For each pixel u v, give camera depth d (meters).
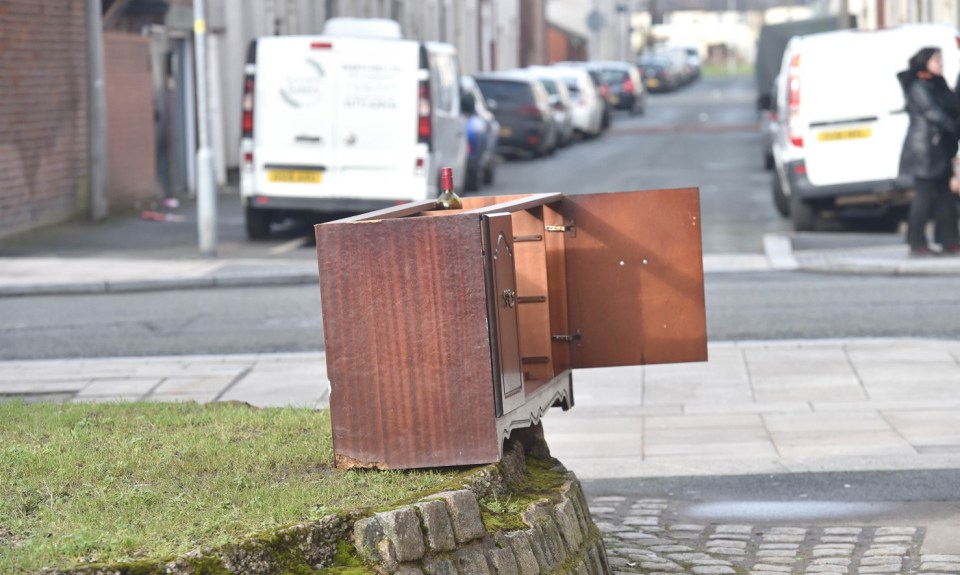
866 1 65.81
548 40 113.38
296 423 8.49
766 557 8.57
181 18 36.41
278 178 26.19
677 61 135.50
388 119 25.94
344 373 6.95
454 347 6.82
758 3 155.38
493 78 49.78
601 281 8.17
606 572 7.57
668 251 8.10
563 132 55.56
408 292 6.82
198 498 6.56
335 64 25.91
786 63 26.61
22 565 5.49
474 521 6.52
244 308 19.38
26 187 28.20
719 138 60.88
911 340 15.58
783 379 13.95
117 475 7.12
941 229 21.77
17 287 21.06
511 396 7.11
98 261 23.89
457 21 75.00
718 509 9.73
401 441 6.93
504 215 7.08
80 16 30.14
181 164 37.44
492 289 6.85
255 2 41.72
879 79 25.00
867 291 19.20
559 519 7.18
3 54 27.11
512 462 7.37
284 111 26.05
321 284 6.90
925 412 12.30
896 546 8.68
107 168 31.58
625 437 11.88
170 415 8.91
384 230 6.80
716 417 12.47
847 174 25.19
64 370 15.07
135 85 33.56
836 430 11.80
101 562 5.55
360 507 6.32
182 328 17.83
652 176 41.78
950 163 21.44
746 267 22.03
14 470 7.20
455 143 32.22
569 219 8.20
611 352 8.19
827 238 25.11
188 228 29.64
